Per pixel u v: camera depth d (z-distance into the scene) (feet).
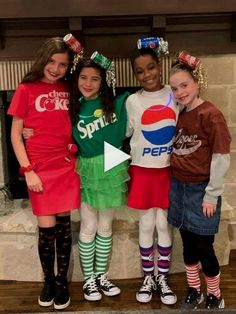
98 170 6.59
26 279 7.75
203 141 5.95
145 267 7.09
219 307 6.41
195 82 5.98
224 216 7.72
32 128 6.49
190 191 6.14
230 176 8.70
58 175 6.55
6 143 8.87
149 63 6.33
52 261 6.81
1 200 8.52
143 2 7.36
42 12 7.36
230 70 8.23
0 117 8.68
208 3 7.38
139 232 7.11
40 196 6.52
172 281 7.52
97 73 6.36
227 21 7.87
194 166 6.05
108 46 7.95
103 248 7.14
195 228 6.12
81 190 6.83
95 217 6.98
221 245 7.93
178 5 7.39
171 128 6.43
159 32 7.69
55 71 6.34
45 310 6.74
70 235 6.88
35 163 6.51
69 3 7.33
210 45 8.02
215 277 6.32
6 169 8.93
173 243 7.68
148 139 6.47
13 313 6.26
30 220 7.67
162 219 6.82
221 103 8.41
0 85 8.13
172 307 6.72
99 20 7.76
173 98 6.46
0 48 7.95
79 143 6.65
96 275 7.23
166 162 6.57
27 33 7.88
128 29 7.87
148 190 6.66
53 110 6.47
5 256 7.68
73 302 6.95
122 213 7.55
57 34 7.89
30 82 6.44
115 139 6.64
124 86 8.09
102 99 6.52
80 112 6.59
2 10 7.33
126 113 6.62
